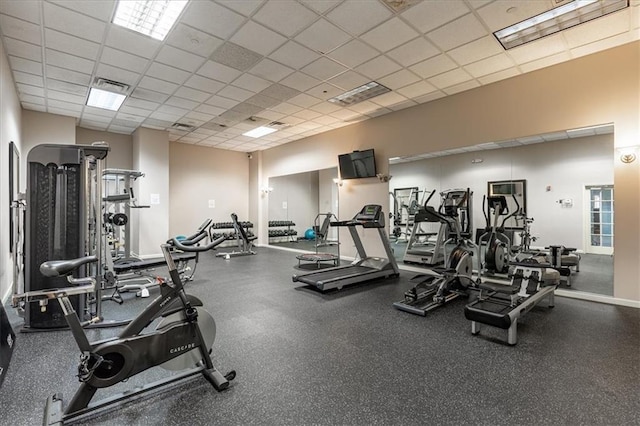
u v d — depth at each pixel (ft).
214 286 16.15
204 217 31.63
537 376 7.37
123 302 13.55
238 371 7.63
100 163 10.92
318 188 28.48
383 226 17.84
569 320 11.06
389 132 21.06
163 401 6.41
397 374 7.49
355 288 15.72
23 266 10.36
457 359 8.24
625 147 12.49
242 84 16.24
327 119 22.41
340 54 13.17
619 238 12.73
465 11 10.39
